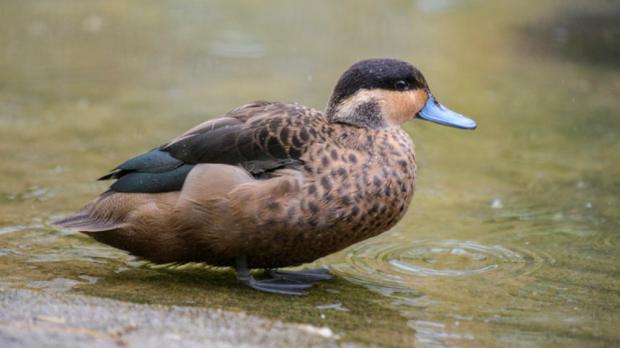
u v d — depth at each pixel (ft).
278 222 29.73
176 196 30.14
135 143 47.52
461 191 42.78
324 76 59.21
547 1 75.97
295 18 72.28
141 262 33.50
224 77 58.95
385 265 34.04
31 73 59.00
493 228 38.14
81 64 61.21
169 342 24.59
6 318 25.55
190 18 72.02
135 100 54.60
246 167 30.17
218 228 29.96
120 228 30.55
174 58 62.69
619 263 34.32
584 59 64.85
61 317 25.89
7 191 40.52
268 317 27.96
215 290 30.63
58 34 67.67
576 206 40.81
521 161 47.06
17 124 50.14
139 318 26.18
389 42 66.85
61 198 39.99
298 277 32.50
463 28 70.44
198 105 53.57
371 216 30.63
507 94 57.47
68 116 51.67
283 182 29.58
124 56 63.05
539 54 65.41
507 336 27.43
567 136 50.83
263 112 31.76
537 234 37.42
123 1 77.10
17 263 32.71
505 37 68.64
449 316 28.96
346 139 31.09
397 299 30.45
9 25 69.26
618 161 47.01
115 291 29.94
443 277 32.76
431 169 45.80
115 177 31.63
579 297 30.96
